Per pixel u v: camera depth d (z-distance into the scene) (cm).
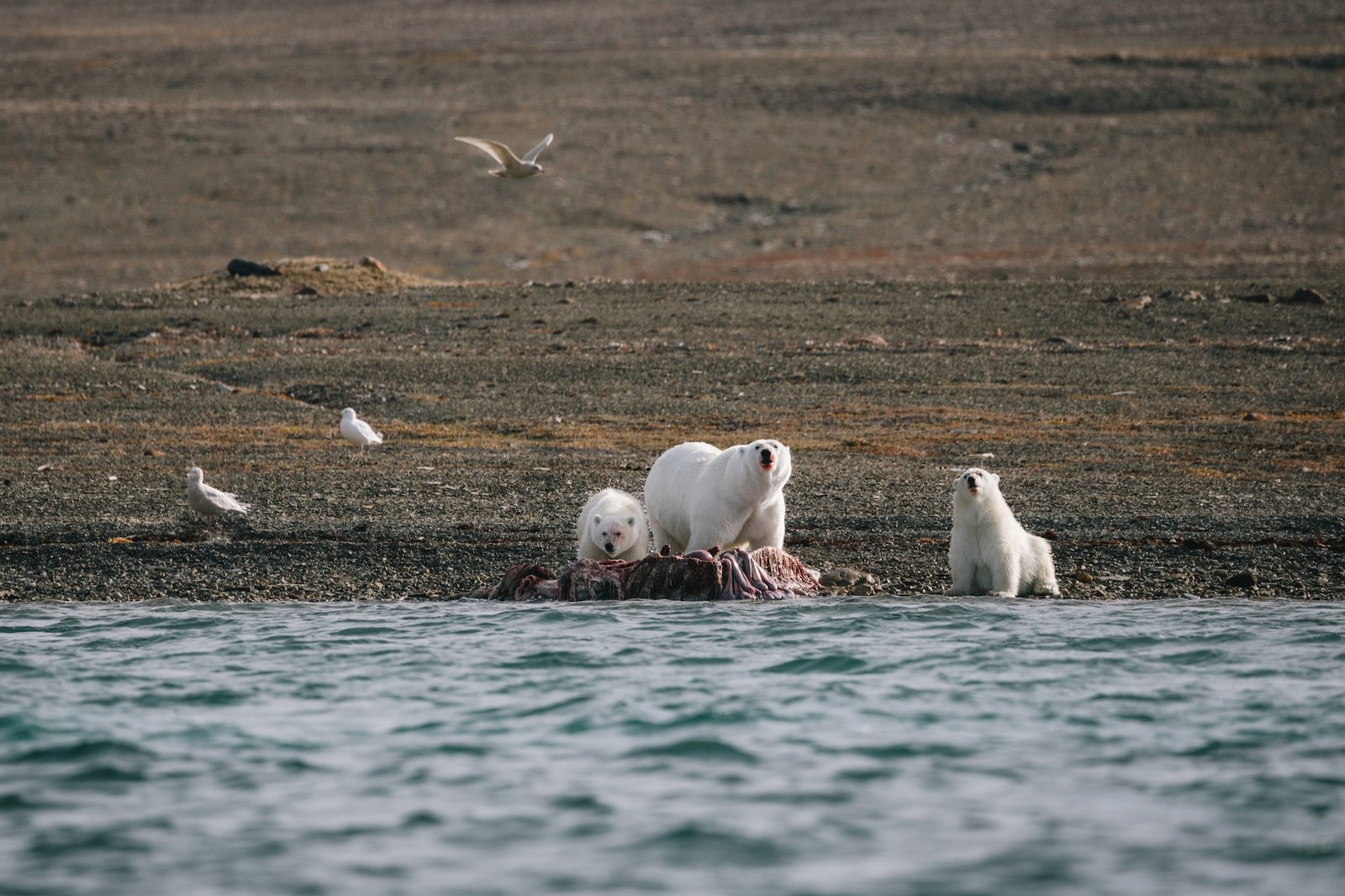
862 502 8181
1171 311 15312
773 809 3288
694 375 12975
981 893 2841
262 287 17738
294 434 10744
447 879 2922
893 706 4100
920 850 3053
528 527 7594
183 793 3419
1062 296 16238
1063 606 5694
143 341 14600
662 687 4322
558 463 9600
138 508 8106
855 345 14075
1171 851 3044
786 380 12762
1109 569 6619
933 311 15638
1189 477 8919
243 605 5950
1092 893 2838
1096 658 4681
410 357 13725
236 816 3266
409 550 7088
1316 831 3139
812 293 16825
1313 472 9069
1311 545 7062
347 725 3959
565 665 4625
